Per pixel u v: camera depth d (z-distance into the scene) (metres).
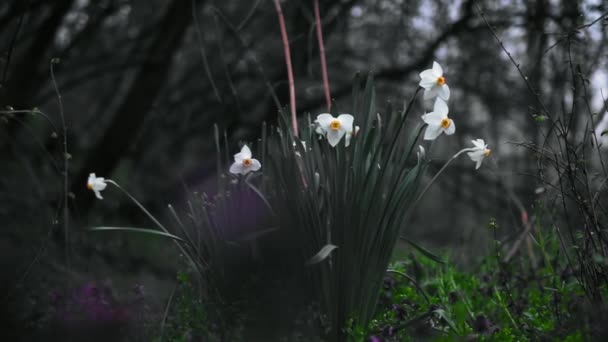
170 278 3.97
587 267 1.97
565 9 2.96
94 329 1.88
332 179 1.94
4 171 4.42
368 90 1.97
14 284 2.07
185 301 2.07
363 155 1.93
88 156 5.57
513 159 4.19
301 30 5.21
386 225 1.96
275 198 2.01
